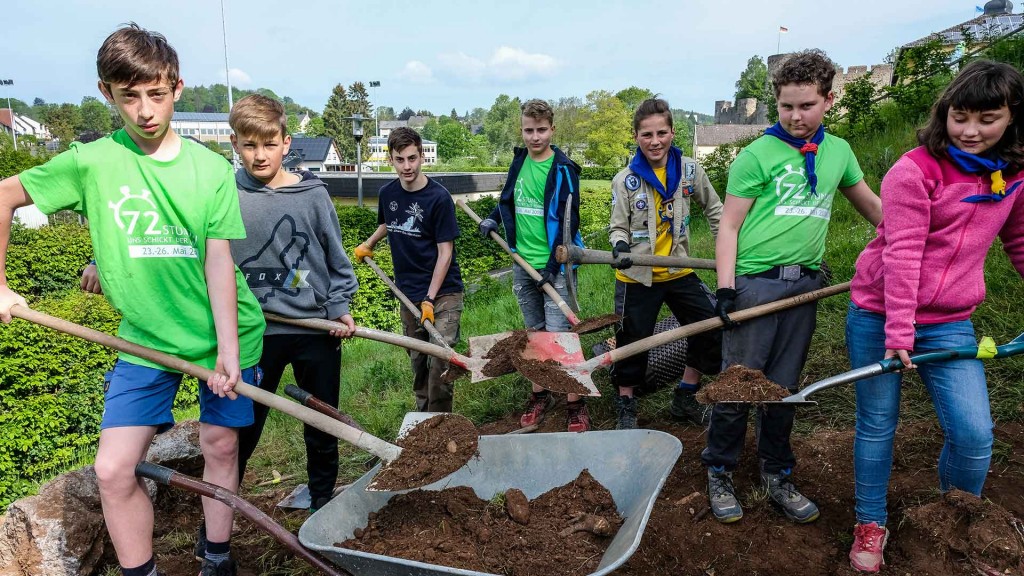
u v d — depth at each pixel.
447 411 4.57
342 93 100.00
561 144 80.38
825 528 3.14
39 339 8.23
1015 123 2.46
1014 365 3.91
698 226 11.09
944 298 2.65
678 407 4.39
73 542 3.26
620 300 4.19
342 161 88.25
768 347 3.13
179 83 2.57
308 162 68.75
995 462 3.34
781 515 3.24
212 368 2.83
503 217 4.69
